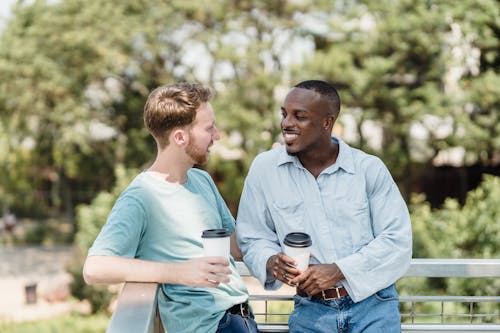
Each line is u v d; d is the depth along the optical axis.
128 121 18.02
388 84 13.76
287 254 1.98
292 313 2.25
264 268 2.08
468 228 7.50
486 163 14.30
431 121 13.30
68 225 21.38
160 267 1.77
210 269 1.75
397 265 2.08
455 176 16.20
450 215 7.96
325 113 2.12
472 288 6.44
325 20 14.01
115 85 17.31
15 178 22.16
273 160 2.24
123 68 15.81
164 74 16.03
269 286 2.12
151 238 1.93
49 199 22.53
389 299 2.15
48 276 15.61
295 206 2.17
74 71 15.45
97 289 11.97
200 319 1.92
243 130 13.62
